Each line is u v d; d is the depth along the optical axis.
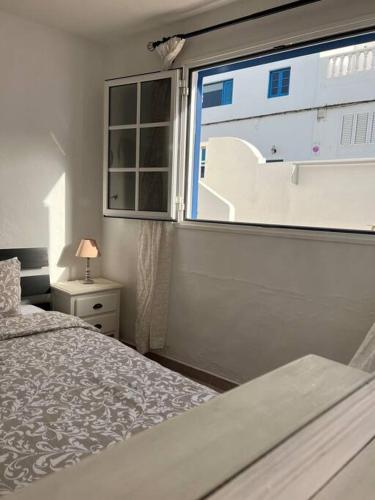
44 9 2.71
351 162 4.21
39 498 0.37
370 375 0.69
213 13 2.64
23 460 1.16
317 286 2.30
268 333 2.52
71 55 3.16
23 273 3.04
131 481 0.40
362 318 2.15
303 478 0.47
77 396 1.54
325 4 2.15
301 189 4.63
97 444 1.24
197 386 1.66
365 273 2.12
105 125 3.16
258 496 0.42
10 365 1.80
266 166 4.97
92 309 3.13
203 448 0.45
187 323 2.96
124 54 3.22
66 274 3.36
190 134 2.91
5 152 2.89
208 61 2.69
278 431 0.50
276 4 2.33
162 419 1.39
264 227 2.50
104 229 3.51
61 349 2.01
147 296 3.05
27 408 1.44
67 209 3.29
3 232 2.95
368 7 2.01
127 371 1.78
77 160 3.30
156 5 2.60
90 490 0.38
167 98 2.84
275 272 2.46
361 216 4.20
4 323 2.26
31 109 2.99
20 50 2.87
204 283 2.83
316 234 2.27
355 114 4.36
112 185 3.23
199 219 2.88
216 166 5.50
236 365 2.70
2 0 2.58
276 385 0.63
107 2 2.58
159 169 2.91
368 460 0.57
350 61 4.38
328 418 0.55
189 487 0.39
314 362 0.74
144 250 3.06
